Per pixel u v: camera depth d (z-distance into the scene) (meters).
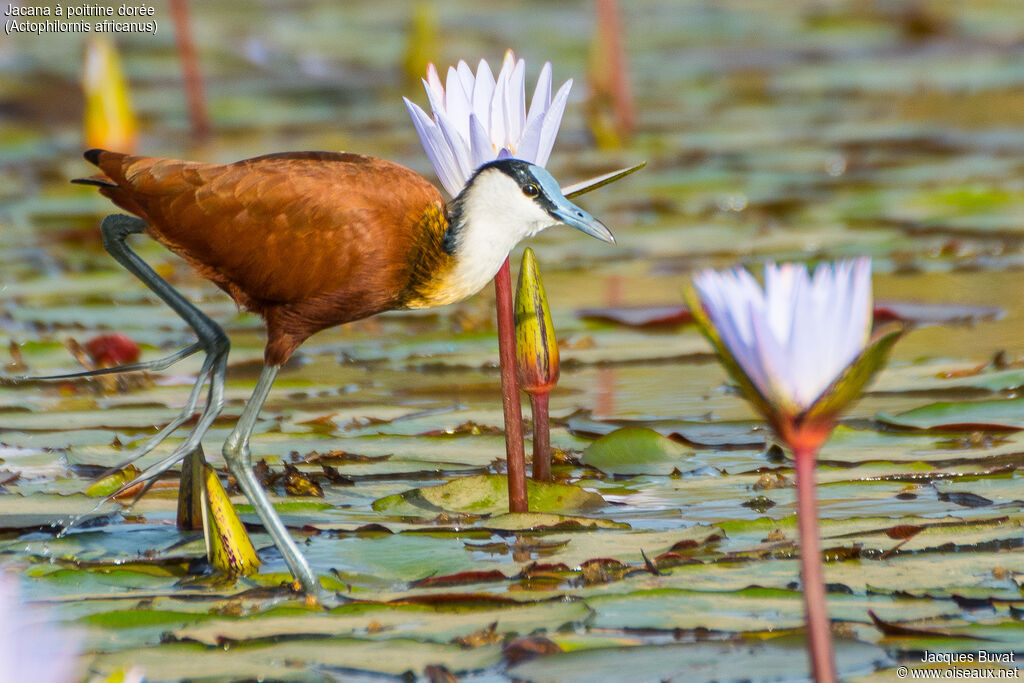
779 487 7.27
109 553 6.39
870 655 4.94
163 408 8.94
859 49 28.69
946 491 7.03
